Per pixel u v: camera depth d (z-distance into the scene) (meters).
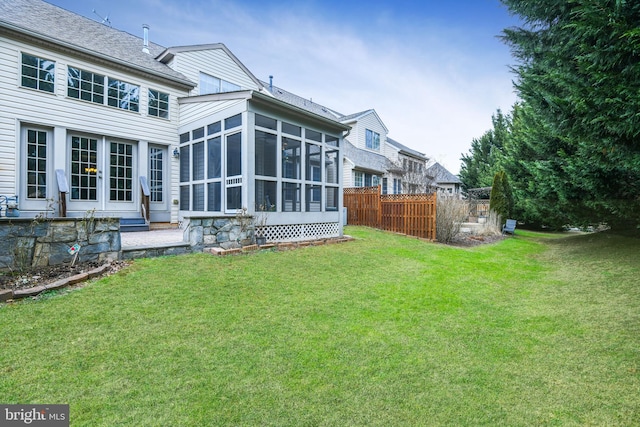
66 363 2.47
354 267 5.82
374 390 2.36
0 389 2.15
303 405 2.17
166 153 9.48
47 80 7.38
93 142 8.17
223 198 7.23
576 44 4.86
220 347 2.85
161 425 1.94
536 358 2.89
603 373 2.63
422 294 4.60
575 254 7.93
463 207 12.29
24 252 4.01
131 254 4.97
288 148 7.56
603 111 4.01
